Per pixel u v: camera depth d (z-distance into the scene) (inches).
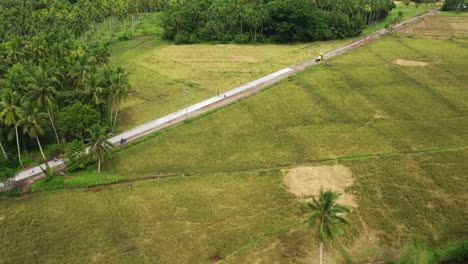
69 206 2741.1
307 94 4532.5
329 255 2265.0
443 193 2768.2
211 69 5600.4
